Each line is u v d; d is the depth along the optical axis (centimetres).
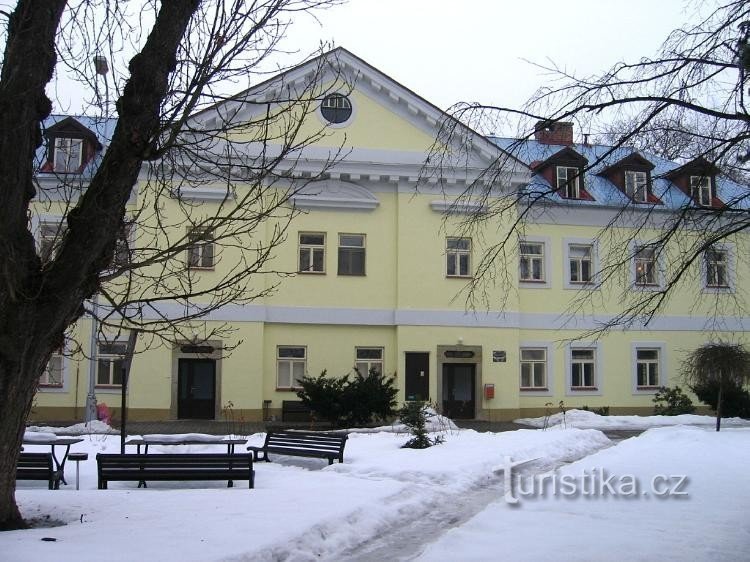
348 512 933
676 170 984
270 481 1239
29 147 820
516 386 2905
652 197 1043
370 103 2841
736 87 888
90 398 2480
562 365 3034
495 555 790
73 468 1397
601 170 1055
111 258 863
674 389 3025
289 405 2745
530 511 1042
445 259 2884
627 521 969
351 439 1873
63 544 740
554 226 3058
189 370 2728
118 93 865
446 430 2120
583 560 765
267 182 2702
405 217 2866
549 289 3038
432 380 2842
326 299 2819
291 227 2798
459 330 2875
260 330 2741
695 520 973
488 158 2708
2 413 795
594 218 3078
